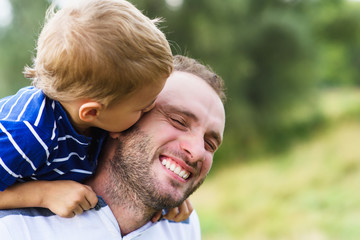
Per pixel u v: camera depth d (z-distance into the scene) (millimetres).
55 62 1002
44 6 11844
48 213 1143
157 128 1195
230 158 13438
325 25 20406
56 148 1081
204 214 9234
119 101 1062
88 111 1062
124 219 1238
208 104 1275
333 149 12508
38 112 1047
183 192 1218
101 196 1244
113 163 1233
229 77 13258
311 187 10141
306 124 15367
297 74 15180
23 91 1146
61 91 1035
